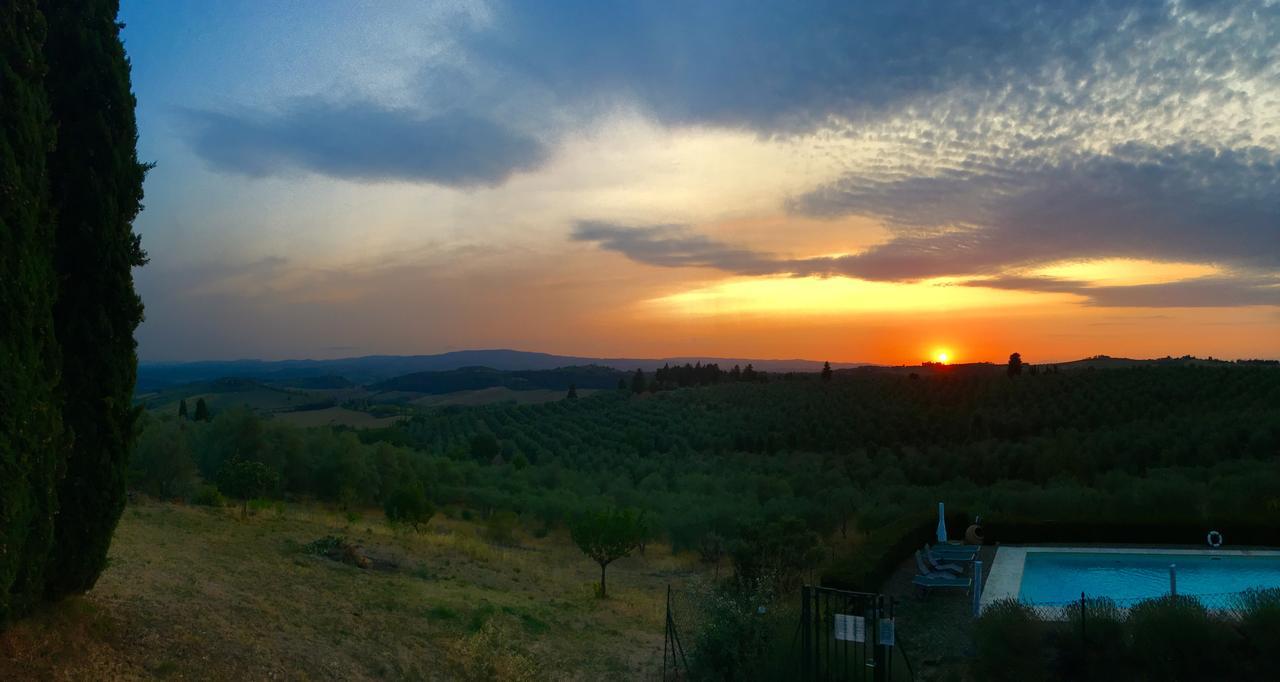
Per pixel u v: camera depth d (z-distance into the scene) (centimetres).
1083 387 4931
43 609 726
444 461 4453
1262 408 3459
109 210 755
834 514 2798
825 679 844
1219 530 1791
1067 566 1675
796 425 5612
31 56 662
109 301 763
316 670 852
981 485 3456
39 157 671
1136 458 3183
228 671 770
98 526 758
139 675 700
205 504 2236
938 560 1641
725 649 965
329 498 3597
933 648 1089
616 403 7912
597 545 1773
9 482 621
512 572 1903
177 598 932
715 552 2464
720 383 8681
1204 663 880
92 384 750
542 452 5603
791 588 1511
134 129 786
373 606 1187
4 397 617
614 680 1088
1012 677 941
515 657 1087
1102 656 925
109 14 773
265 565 1309
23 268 639
